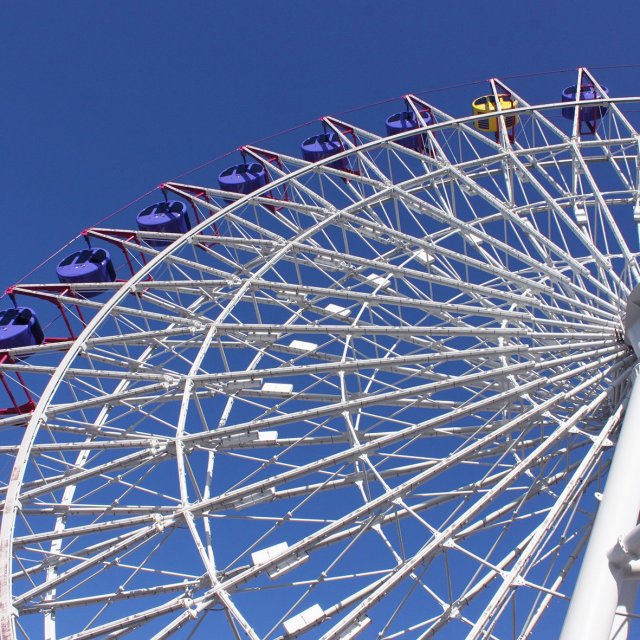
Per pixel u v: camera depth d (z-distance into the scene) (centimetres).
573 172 2422
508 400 1823
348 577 1592
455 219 2258
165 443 1814
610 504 1479
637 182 2338
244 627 1451
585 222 2270
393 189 2352
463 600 1571
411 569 1520
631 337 1856
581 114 2738
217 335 2073
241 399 1936
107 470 1803
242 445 1922
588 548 1442
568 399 1923
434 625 1536
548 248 2195
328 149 2917
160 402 2017
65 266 2625
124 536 1697
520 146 2606
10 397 2200
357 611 1481
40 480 1916
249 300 2205
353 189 2527
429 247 2192
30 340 2425
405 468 1922
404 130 2942
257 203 2480
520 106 2739
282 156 2864
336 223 2309
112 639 1576
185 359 2064
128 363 2145
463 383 1831
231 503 1762
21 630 1485
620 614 1407
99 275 2602
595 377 1847
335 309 2252
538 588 1444
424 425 1752
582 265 2155
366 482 1745
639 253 2056
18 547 1684
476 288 2092
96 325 2141
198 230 2417
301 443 1916
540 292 2205
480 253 2277
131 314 2216
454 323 2125
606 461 1828
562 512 1572
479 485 1725
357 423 1884
